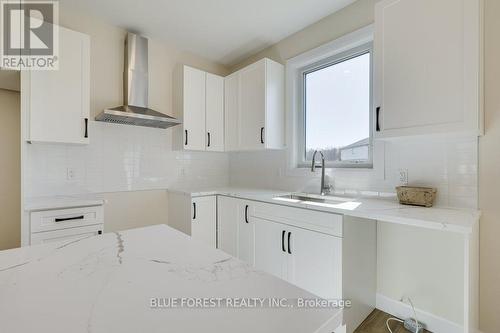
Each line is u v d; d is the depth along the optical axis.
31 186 2.17
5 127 2.32
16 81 2.12
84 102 2.12
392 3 1.62
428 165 1.75
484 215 1.51
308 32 2.58
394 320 1.83
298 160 2.75
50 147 2.25
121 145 2.65
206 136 2.98
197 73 2.93
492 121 1.48
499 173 1.46
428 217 1.35
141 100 2.65
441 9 1.42
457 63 1.37
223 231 2.65
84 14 2.39
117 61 2.61
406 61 1.55
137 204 2.74
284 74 2.81
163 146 2.94
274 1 2.19
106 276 0.63
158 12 2.35
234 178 3.48
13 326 0.43
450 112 1.39
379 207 1.66
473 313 1.42
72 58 2.07
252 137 2.74
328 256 1.69
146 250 0.80
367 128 2.21
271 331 0.44
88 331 0.43
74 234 1.94
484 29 1.49
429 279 1.74
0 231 2.29
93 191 2.47
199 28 2.62
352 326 1.69
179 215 2.74
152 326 0.45
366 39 2.14
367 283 1.87
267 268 2.14
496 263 1.47
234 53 3.17
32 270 0.65
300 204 1.87
